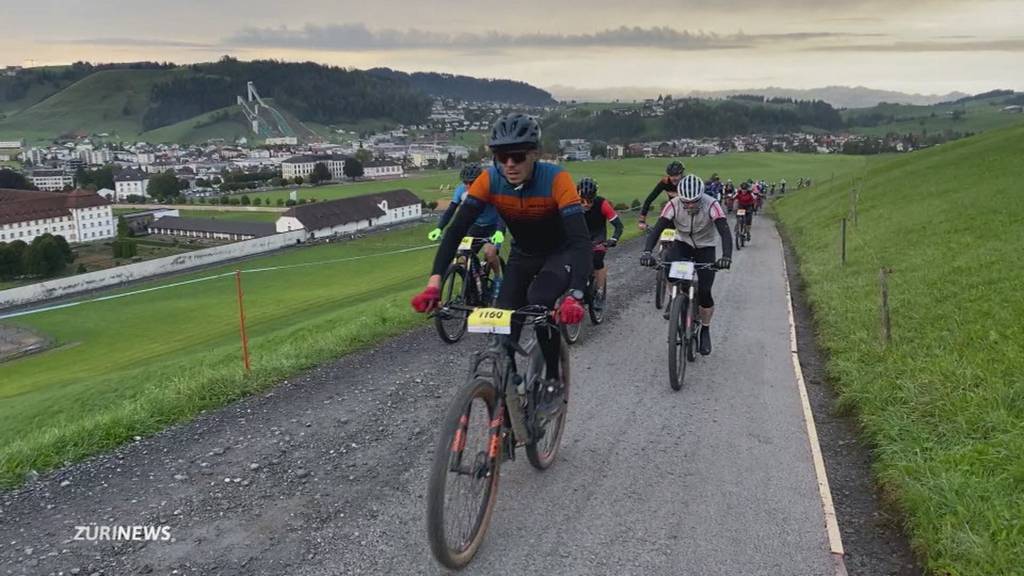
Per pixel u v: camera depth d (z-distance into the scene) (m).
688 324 6.63
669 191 9.49
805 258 16.84
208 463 4.74
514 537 3.79
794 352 7.82
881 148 182.12
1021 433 4.52
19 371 25.69
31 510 4.11
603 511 4.07
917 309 8.35
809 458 4.86
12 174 162.62
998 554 3.33
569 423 5.50
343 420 5.54
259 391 6.32
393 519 3.97
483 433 3.59
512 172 3.62
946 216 16.53
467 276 8.13
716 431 5.36
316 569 3.48
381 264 45.84
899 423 5.11
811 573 3.48
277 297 35.28
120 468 4.68
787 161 143.88
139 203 152.50
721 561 3.57
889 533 3.92
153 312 35.88
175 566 3.51
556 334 4.20
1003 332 6.54
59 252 75.38
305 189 157.25
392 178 180.62
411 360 7.34
